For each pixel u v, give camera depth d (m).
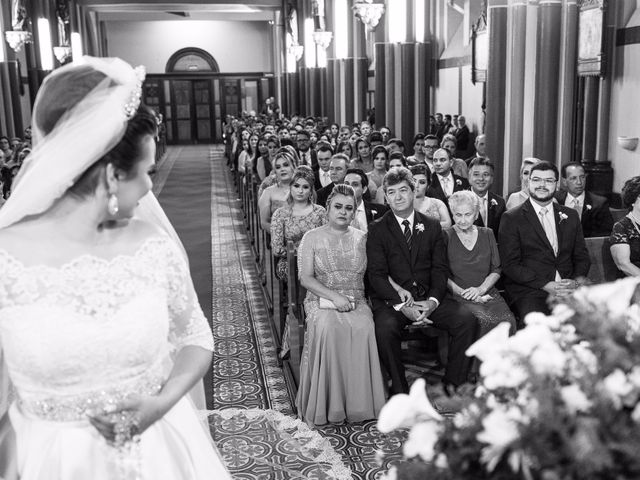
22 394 1.80
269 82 33.16
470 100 15.76
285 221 5.96
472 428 1.27
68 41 23.17
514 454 1.19
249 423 3.74
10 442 1.85
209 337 2.01
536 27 8.42
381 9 11.91
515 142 8.76
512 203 6.33
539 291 4.98
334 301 4.51
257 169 11.19
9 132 19.06
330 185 7.29
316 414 4.37
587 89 10.62
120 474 1.80
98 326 1.73
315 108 24.58
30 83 21.19
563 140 8.57
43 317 1.69
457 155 14.32
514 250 5.02
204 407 2.57
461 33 16.67
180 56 32.69
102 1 24.69
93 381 1.78
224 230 11.30
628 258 4.82
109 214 1.78
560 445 1.17
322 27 19.92
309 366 4.44
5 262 1.70
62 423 1.78
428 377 5.14
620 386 1.19
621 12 10.23
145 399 1.80
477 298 4.95
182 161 24.12
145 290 1.81
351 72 20.31
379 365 4.47
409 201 4.88
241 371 5.39
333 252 4.70
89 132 1.67
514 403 1.26
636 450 1.13
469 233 5.11
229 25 32.62
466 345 4.66
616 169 10.62
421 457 1.36
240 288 7.79
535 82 8.45
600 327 1.30
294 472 3.39
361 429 4.35
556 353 1.28
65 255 1.75
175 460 2.00
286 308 5.64
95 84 1.71
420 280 4.85
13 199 1.73
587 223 6.17
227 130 22.89
